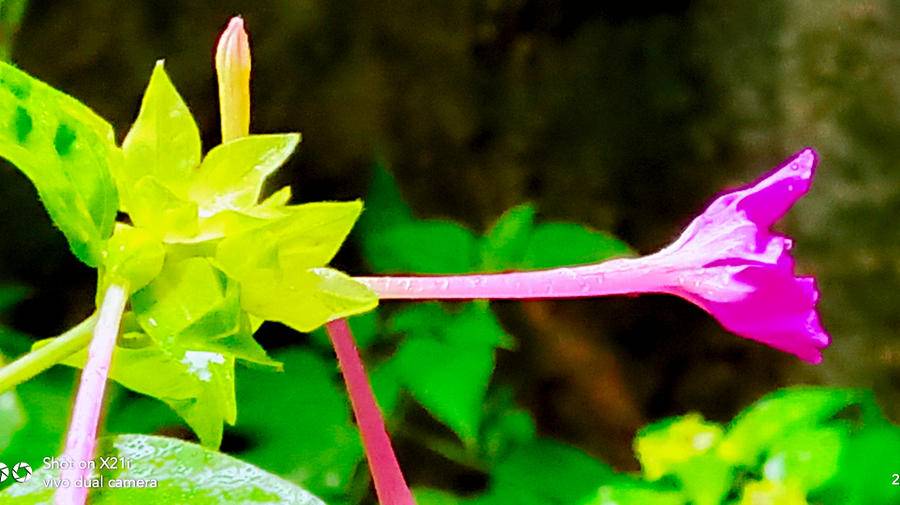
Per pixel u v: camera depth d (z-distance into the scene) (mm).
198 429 347
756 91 905
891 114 884
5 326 733
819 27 892
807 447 597
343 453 628
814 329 356
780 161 902
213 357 345
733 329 360
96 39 743
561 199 915
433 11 836
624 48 906
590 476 714
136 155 343
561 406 963
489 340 637
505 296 358
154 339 336
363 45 820
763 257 357
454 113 866
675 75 910
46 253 774
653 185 920
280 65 798
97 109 755
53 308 792
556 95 898
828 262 906
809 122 896
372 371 648
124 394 608
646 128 913
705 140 911
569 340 942
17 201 756
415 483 870
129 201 341
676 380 968
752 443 610
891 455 634
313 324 345
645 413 971
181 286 338
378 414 354
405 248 711
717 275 359
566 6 882
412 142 862
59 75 742
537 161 906
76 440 326
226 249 340
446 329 646
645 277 360
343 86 819
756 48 902
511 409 836
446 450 805
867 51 884
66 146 338
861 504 630
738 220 361
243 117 353
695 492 601
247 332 340
